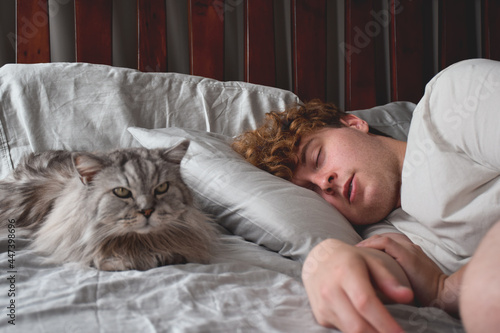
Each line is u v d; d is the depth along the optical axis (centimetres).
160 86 173
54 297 74
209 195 123
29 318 67
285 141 134
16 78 158
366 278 60
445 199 95
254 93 183
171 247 100
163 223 97
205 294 78
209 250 106
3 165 151
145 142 147
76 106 160
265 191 115
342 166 123
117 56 211
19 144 154
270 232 109
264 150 140
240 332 64
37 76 160
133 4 211
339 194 124
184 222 102
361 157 124
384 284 63
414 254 77
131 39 212
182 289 78
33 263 94
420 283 74
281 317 70
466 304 51
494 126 92
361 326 56
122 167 98
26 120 153
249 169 126
